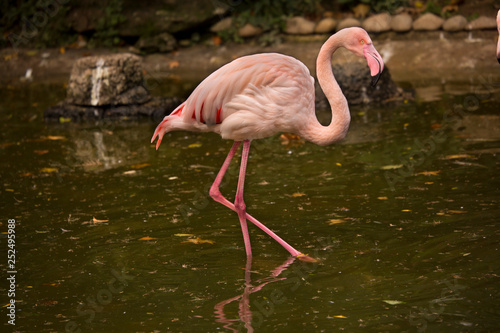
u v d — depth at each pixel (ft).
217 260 23.31
